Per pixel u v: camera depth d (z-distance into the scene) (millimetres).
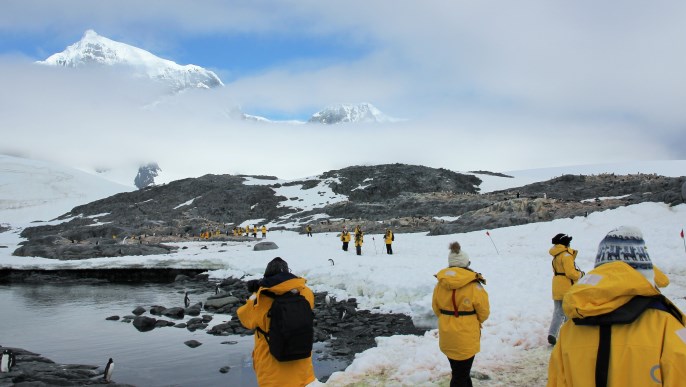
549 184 83812
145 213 115875
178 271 35219
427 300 15859
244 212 107250
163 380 12414
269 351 5379
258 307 5402
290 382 5328
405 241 41188
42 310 23031
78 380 11984
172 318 20594
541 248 26703
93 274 36469
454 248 6961
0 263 38531
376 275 21953
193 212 109375
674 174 107938
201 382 12188
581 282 2959
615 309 2748
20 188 187750
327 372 12328
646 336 2656
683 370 2541
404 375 8680
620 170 121188
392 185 112875
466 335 6539
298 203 109000
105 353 15211
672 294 12367
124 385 11398
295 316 5211
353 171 126062
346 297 21281
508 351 9227
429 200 87312
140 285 31656
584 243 25234
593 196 72062
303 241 50625
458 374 6625
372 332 15898
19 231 114312
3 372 12383
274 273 5547
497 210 50094
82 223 111250
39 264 37500
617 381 2660
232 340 16438
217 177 139000
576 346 2867
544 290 15086
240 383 12055
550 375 3121
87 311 22656
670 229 23438
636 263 3004
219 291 27500
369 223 72750
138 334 17688
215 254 39281
